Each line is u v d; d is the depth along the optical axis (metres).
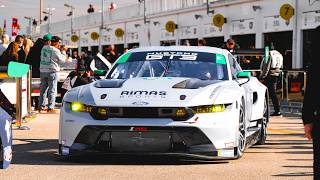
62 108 13.51
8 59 28.89
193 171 12.19
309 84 7.03
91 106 12.98
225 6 55.19
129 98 12.88
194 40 62.00
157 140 12.65
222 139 12.90
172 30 63.41
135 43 75.94
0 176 11.55
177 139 12.62
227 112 13.04
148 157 13.39
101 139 12.87
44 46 29.28
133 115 12.71
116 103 12.78
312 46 7.06
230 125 13.01
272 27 48.44
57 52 29.12
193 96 12.89
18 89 21.38
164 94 12.97
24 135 19.33
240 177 11.54
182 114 12.59
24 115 22.86
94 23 87.50
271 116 29.47
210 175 11.73
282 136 19.98
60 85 36.06
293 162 13.75
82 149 12.98
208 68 14.98
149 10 70.81
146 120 12.60
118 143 12.78
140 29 73.56
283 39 48.25
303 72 31.78
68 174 11.80
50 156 14.50
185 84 13.59
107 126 12.73
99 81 14.35
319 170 6.93
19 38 29.02
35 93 32.28
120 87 13.54
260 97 17.16
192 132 12.62
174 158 13.90
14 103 24.11
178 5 63.97
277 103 29.53
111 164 13.10
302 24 44.84
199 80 14.10
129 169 12.41
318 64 6.98
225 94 13.26
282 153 15.52
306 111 7.04
